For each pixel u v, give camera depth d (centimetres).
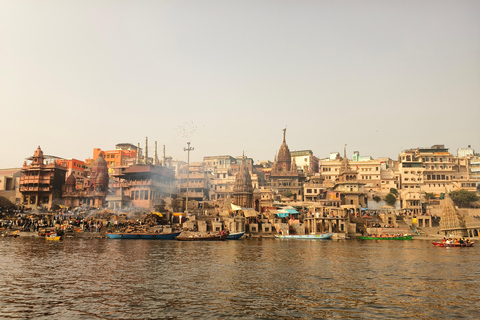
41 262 5238
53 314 2780
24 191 15212
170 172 16212
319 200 16075
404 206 16300
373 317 2769
